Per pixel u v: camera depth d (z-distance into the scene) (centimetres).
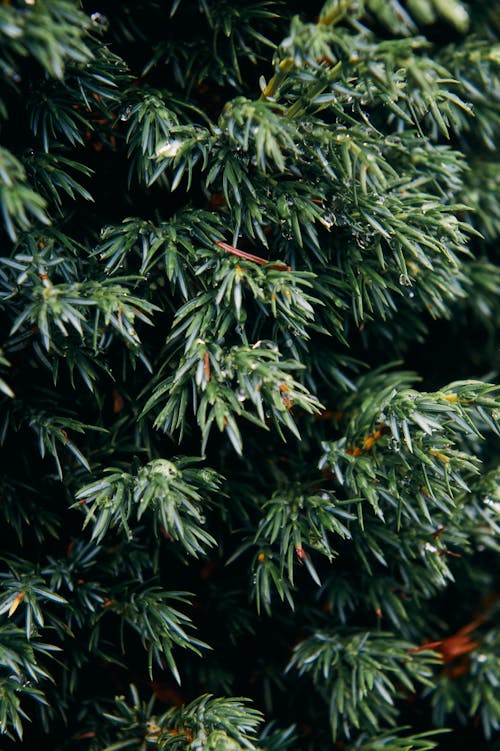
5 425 61
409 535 63
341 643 64
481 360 69
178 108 62
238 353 60
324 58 61
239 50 62
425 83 58
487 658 67
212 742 60
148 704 63
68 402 62
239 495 64
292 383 59
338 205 61
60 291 59
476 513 64
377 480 62
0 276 60
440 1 58
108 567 63
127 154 62
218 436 64
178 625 63
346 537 61
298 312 61
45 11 57
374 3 58
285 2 63
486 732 66
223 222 61
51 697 62
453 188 63
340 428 64
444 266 62
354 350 66
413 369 69
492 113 65
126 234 61
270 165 61
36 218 60
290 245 61
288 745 64
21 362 61
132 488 60
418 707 68
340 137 60
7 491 62
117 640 64
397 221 60
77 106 61
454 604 69
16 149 60
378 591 65
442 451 61
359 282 62
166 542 63
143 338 63
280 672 65
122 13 62
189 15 62
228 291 60
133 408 62
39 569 62
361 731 65
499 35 66
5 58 58
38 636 61
